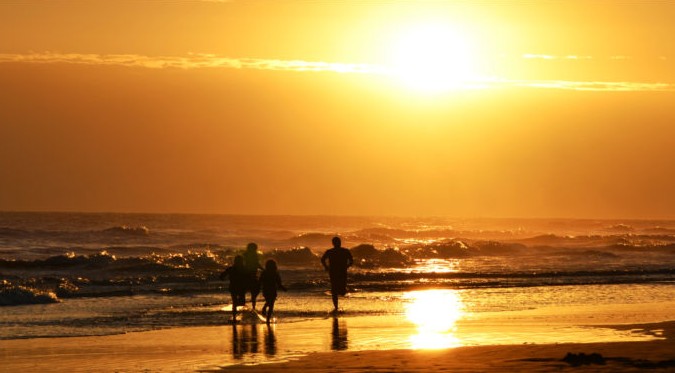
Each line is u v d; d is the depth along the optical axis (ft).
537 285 272.10
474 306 207.82
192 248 467.11
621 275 317.83
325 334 153.79
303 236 610.65
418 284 272.10
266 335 153.28
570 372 102.99
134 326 167.84
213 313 190.60
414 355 120.57
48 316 183.62
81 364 121.80
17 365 121.29
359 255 410.31
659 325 165.48
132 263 331.57
